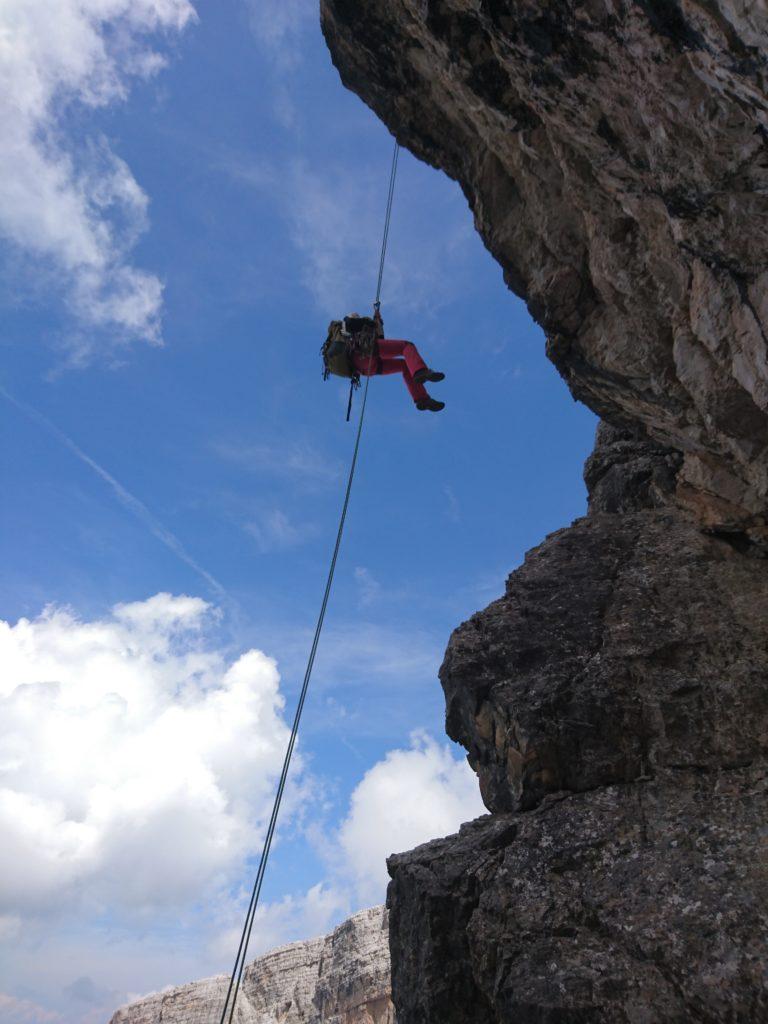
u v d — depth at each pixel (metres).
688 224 6.04
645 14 4.78
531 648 8.73
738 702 7.41
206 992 70.44
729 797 6.69
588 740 7.61
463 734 8.87
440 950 6.88
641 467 11.47
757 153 5.11
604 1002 5.53
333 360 9.05
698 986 5.36
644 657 8.15
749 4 3.85
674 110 5.36
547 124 7.04
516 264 8.95
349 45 8.79
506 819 7.64
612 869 6.47
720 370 7.00
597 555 9.91
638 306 7.65
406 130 9.41
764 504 8.44
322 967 68.81
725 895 5.82
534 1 5.51
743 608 8.38
